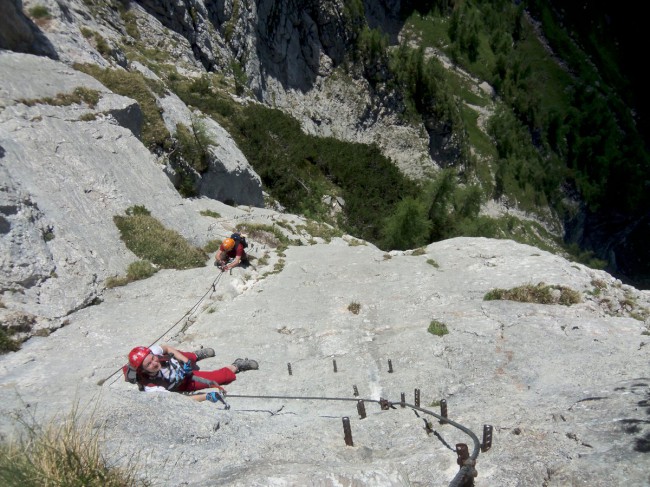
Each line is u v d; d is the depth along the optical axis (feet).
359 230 139.03
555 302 36.47
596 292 38.14
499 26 274.16
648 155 293.64
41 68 56.80
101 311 38.37
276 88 175.42
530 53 284.61
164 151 67.46
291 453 17.85
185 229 53.47
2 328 33.09
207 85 128.88
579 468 15.66
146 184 54.34
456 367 29.14
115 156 53.67
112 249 44.91
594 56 303.07
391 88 199.52
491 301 37.01
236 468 16.38
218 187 76.02
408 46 233.14
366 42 197.98
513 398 24.29
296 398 25.32
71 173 47.62
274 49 177.06
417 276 42.50
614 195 256.32
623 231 261.85
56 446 14.74
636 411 18.97
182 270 46.06
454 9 260.83
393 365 30.55
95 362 30.91
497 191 219.41
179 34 133.39
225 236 56.29
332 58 195.62
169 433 18.57
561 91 276.21
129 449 16.87
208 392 25.39
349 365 30.89
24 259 37.78
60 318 36.24
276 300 39.70
